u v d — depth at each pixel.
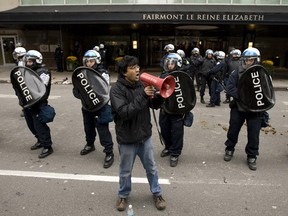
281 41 20.81
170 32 20.39
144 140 3.13
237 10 14.46
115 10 14.56
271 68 16.50
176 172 4.23
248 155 4.41
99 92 4.20
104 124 4.32
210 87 8.45
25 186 3.82
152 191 3.34
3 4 16.95
